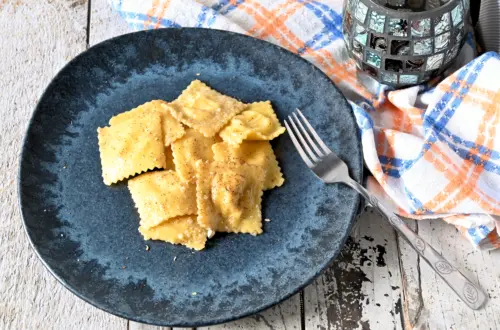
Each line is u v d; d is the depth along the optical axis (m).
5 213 0.57
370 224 0.55
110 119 0.58
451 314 0.51
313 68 0.59
